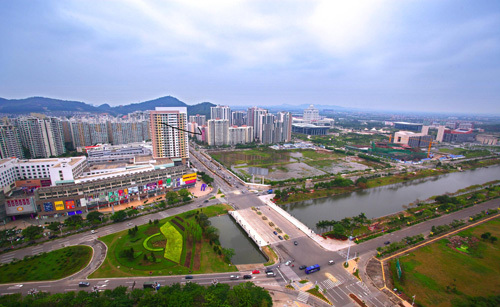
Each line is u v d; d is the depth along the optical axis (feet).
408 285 379.76
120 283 371.76
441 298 355.97
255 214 618.85
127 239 487.61
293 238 510.17
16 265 407.03
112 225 547.49
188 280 381.19
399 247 474.49
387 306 339.57
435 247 482.28
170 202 643.86
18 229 519.60
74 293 331.98
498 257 453.99
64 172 638.94
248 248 486.38
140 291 328.70
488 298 352.69
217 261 429.79
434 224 574.97
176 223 556.51
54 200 577.43
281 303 337.93
